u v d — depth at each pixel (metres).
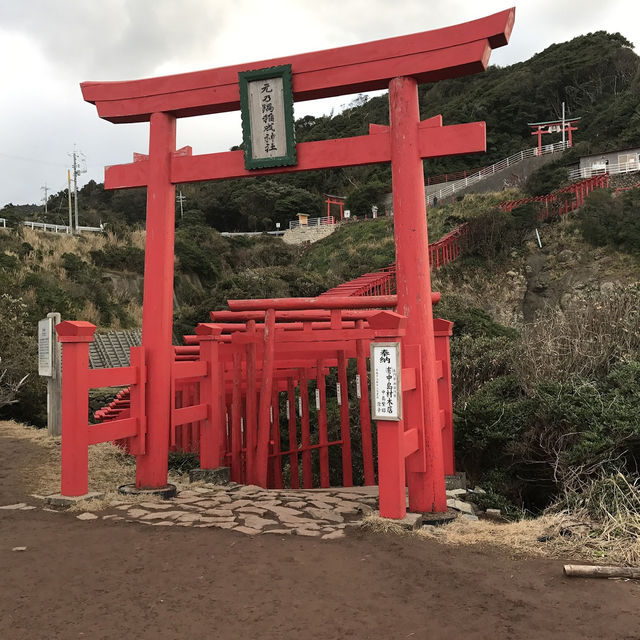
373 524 4.36
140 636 2.67
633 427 5.43
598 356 7.28
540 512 6.27
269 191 59.84
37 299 21.86
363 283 22.98
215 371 6.53
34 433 9.80
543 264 27.97
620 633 2.62
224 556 3.74
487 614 2.86
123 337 23.84
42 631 2.72
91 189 77.06
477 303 27.16
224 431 9.21
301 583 3.28
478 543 4.01
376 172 60.47
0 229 28.67
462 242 30.38
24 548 3.90
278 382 10.59
